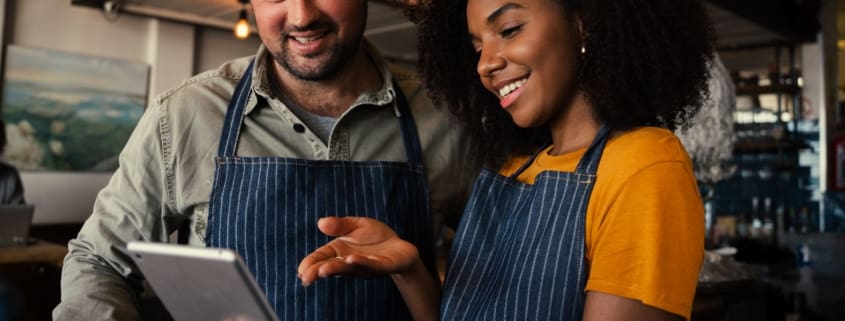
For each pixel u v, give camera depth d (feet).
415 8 4.70
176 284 2.64
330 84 4.58
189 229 4.72
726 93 6.48
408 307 4.18
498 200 4.09
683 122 3.86
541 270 3.42
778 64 16.94
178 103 4.52
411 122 4.80
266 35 4.30
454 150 4.88
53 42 18.61
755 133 15.43
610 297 3.07
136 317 4.17
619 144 3.41
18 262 12.55
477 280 3.86
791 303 8.11
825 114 15.53
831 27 15.49
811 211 15.42
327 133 4.63
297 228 4.25
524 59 3.58
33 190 18.57
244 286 2.35
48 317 12.92
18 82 17.95
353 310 4.24
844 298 8.38
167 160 4.47
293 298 4.18
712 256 6.22
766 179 15.84
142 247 2.48
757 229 10.12
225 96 4.62
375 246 3.43
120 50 19.90
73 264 4.45
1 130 16.55
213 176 4.43
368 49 4.86
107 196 4.64
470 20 3.84
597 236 3.26
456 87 4.58
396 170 4.56
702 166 6.65
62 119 18.78
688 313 3.02
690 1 3.71
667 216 3.06
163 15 18.24
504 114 4.45
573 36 3.62
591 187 3.37
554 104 3.67
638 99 3.54
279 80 4.67
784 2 15.84
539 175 3.71
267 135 4.49
